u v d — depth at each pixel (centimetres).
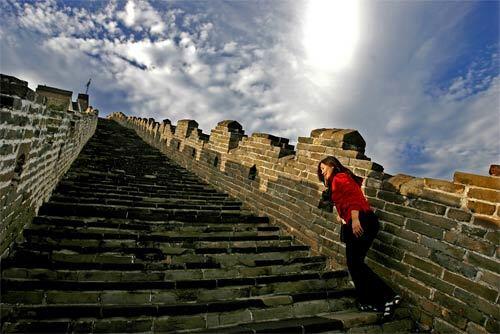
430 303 319
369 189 407
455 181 315
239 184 711
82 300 283
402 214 361
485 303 277
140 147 1518
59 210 461
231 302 309
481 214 290
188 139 1110
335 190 352
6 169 256
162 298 306
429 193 337
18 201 317
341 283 389
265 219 582
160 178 845
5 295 266
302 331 290
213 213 578
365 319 319
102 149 1195
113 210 491
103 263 341
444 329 304
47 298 275
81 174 721
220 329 279
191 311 290
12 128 249
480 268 285
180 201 637
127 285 309
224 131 828
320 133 498
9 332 236
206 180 888
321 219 462
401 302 343
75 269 326
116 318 266
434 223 328
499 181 282
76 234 391
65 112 486
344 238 351
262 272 392
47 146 398
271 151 614
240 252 429
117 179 737
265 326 287
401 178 378
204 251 413
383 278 370
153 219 499
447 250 313
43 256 335
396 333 315
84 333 249
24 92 256
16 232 336
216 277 365
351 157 436
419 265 335
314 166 496
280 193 565
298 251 463
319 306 337
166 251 397
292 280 373
